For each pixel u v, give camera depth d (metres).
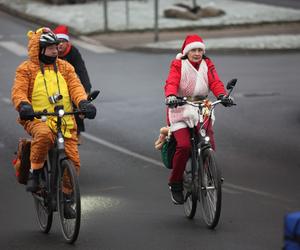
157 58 44.38
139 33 53.22
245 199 19.09
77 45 48.81
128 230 16.58
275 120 29.39
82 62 22.48
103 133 27.41
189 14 57.94
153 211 18.14
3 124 28.98
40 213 16.81
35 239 16.09
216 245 15.40
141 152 24.75
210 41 49.09
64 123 15.91
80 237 16.14
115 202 19.00
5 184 21.03
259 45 47.53
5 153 24.78
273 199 19.11
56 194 15.85
